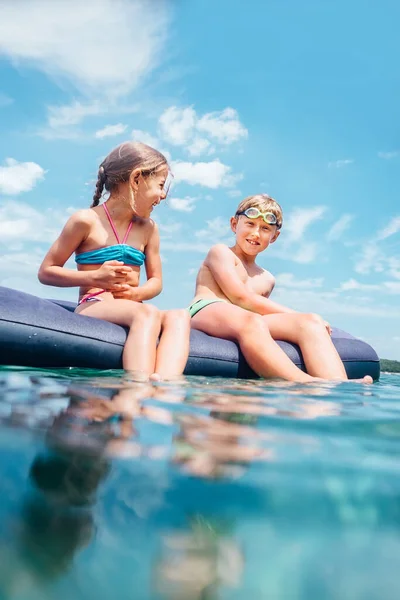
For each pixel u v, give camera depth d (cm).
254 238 449
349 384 296
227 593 55
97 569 58
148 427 123
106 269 345
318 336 356
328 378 333
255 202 450
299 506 78
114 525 69
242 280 439
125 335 316
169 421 132
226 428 128
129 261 377
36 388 181
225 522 72
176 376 279
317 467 98
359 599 54
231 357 341
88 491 79
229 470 93
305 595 55
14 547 62
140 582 56
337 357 349
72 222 359
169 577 57
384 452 112
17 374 235
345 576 59
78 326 303
